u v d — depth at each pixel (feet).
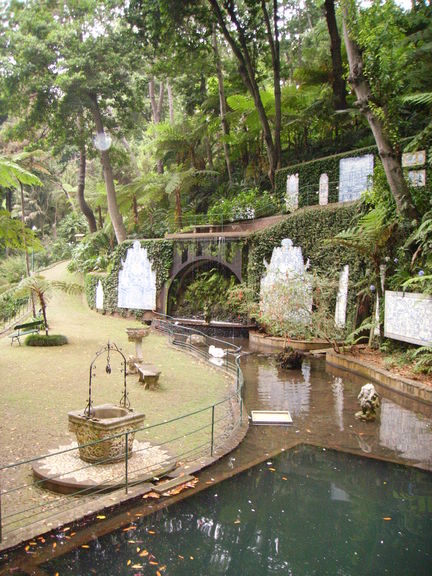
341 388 34.27
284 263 57.31
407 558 14.15
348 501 17.63
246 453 21.88
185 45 67.82
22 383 33.94
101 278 83.20
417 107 57.11
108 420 18.88
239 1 80.18
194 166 91.35
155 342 55.36
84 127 90.58
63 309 84.48
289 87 77.66
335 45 68.80
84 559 13.46
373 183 47.09
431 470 20.43
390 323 40.50
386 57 38.93
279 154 70.90
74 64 74.33
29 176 41.16
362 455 21.94
